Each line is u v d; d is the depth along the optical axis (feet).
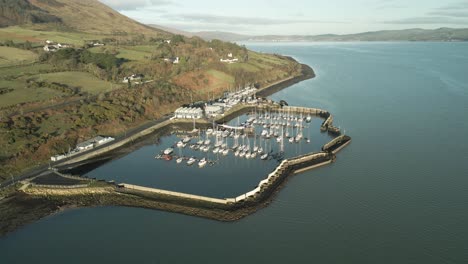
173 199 383.45
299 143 567.18
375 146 527.40
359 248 303.48
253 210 359.66
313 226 334.03
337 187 407.03
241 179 442.09
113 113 651.25
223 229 332.39
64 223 349.20
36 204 382.42
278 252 300.20
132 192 400.88
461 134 563.48
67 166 476.13
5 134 504.84
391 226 331.98
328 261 289.12
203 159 499.51
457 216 345.10
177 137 615.16
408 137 558.97
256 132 633.20
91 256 302.25
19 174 445.37
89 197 393.70
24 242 322.75
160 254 301.84
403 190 395.75
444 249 300.81
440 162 464.24
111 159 516.32
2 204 382.42
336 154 503.61
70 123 588.91
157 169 477.77
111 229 337.72
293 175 440.86
